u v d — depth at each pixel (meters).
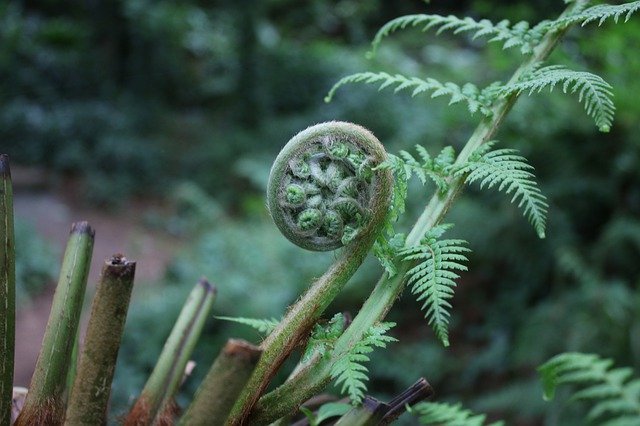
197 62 11.70
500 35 0.86
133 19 10.61
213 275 4.96
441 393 4.15
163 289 4.98
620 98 3.20
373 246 0.76
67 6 12.10
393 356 4.33
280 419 0.79
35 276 6.24
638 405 0.83
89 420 0.67
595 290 3.59
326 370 0.71
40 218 7.88
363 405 0.67
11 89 9.80
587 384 2.92
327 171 0.75
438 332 0.66
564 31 0.84
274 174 0.75
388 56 9.73
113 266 0.63
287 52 10.95
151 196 8.70
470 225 4.52
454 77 6.95
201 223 7.69
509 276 4.63
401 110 8.70
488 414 3.36
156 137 9.77
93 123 9.38
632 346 3.30
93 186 8.45
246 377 0.57
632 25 2.82
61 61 10.27
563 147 4.15
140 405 0.87
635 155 3.91
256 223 6.34
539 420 3.22
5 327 0.68
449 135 5.16
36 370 0.71
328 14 12.52
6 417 0.70
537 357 3.65
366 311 0.74
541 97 3.95
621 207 4.11
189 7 11.71
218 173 8.92
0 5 11.20
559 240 4.19
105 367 0.66
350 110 9.05
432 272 0.70
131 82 10.67
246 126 10.23
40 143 9.03
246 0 10.54
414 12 11.29
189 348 0.89
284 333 0.73
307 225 0.74
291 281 4.98
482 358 4.16
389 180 0.75
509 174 0.71
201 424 0.58
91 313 0.65
